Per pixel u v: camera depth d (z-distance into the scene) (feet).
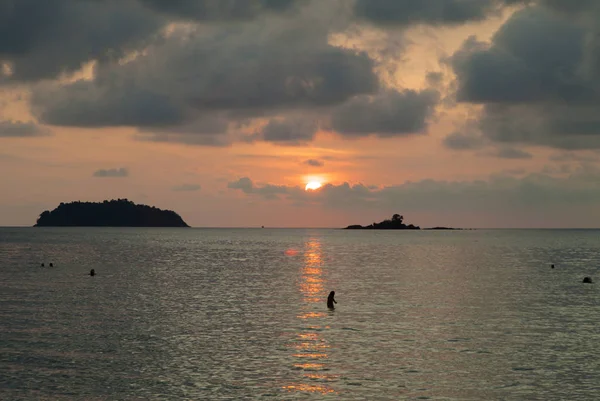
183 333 128.98
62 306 167.84
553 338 125.29
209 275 276.62
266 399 84.64
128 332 129.49
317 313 157.79
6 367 99.04
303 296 195.52
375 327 136.87
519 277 272.72
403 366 101.96
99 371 97.55
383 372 98.32
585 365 103.19
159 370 98.48
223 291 209.77
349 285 232.73
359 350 113.19
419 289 218.59
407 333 129.90
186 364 102.32
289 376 95.66
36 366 99.91
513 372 98.73
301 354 109.91
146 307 167.73
